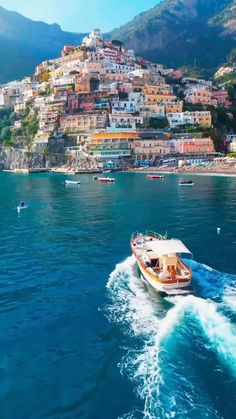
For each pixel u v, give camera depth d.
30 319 31.77
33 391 22.83
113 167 196.12
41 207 87.56
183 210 78.81
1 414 21.05
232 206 81.75
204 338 27.12
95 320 31.05
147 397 21.86
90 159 198.38
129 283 38.75
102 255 48.53
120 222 68.25
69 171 191.62
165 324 29.30
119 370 24.39
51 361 25.80
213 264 43.75
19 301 35.41
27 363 25.66
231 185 121.00
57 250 51.38
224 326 28.50
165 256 37.25
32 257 48.56
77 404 21.69
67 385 23.30
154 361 24.94
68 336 28.86
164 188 118.50
